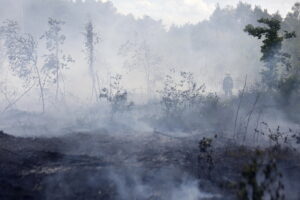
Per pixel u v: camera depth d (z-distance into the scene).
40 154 9.66
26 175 8.09
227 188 7.32
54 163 9.06
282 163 8.80
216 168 8.68
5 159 8.96
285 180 7.75
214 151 10.22
